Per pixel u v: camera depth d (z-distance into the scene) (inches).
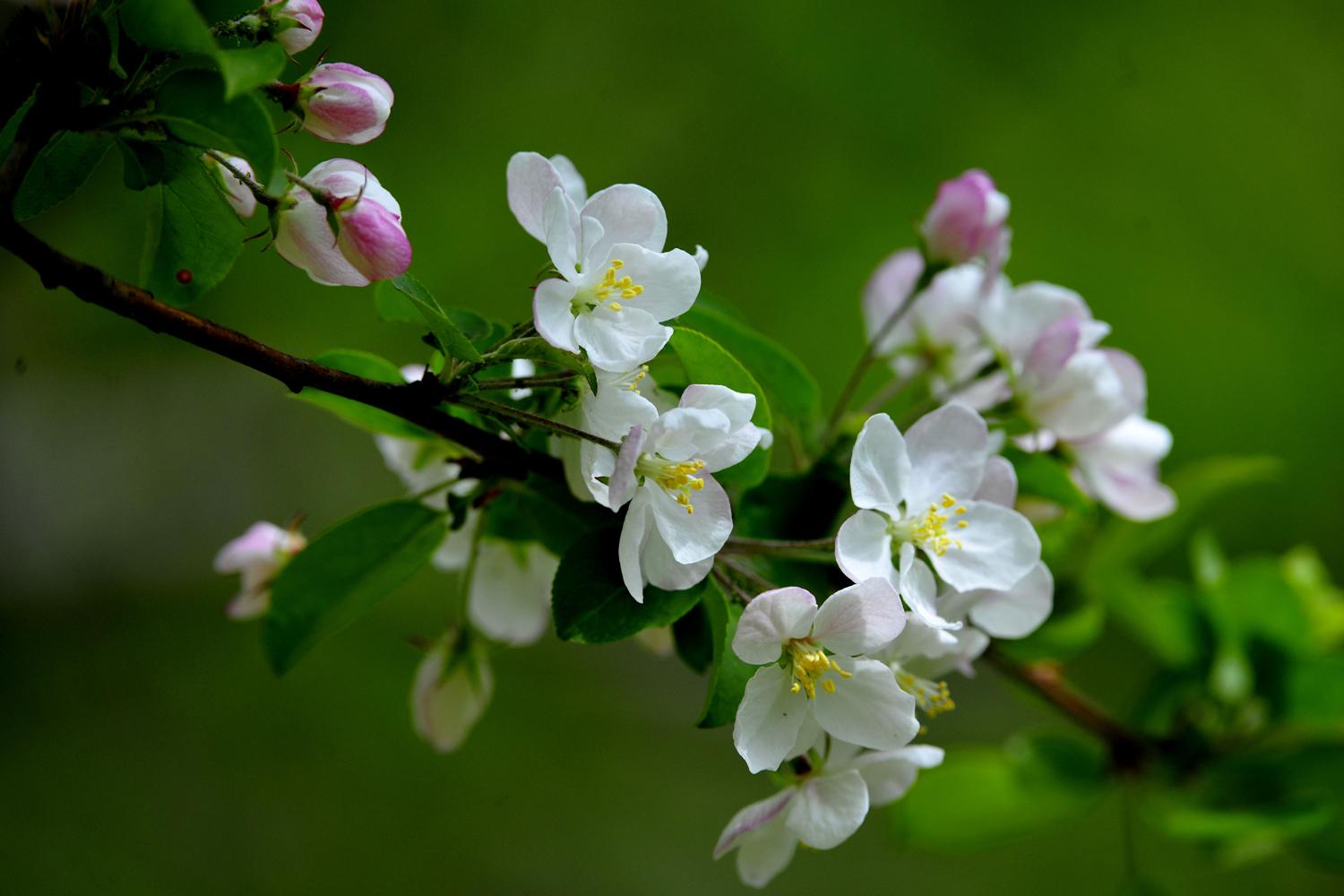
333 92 33.4
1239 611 41.3
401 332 73.5
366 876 63.3
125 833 63.1
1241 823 39.6
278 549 36.8
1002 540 34.2
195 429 74.3
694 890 66.2
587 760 69.1
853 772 33.5
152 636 69.2
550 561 36.6
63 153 33.7
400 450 36.7
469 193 77.8
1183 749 40.6
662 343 32.9
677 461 33.3
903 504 34.2
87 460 72.0
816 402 36.4
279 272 73.4
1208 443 77.4
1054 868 70.4
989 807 40.5
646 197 33.3
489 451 34.1
